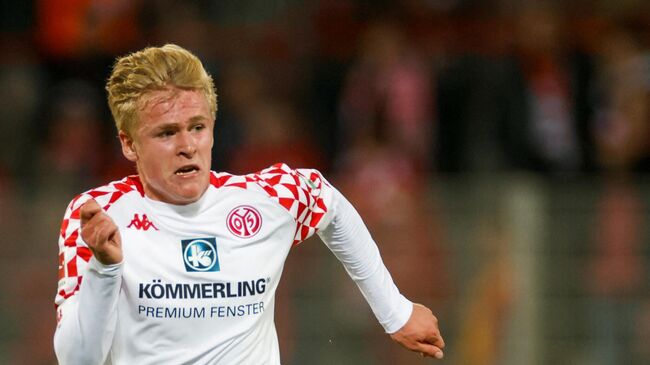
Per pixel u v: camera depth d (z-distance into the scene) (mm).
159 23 35906
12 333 27438
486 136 32438
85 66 34812
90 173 32781
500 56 33531
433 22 36375
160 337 12859
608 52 34406
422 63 33781
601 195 28016
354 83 33906
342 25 36969
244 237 13281
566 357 27625
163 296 12844
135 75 12773
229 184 13461
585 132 32812
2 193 28047
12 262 27609
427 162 32500
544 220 27891
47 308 27578
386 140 32469
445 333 27656
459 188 28172
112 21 35594
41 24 35875
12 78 34719
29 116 34000
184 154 12734
